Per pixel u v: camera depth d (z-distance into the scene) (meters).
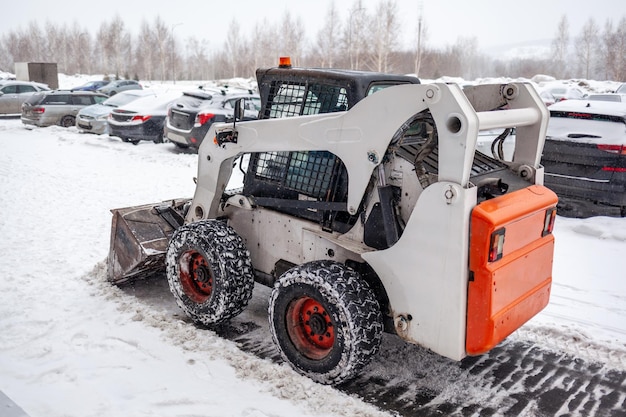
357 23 49.69
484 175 3.91
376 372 4.18
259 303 5.29
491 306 3.39
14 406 3.09
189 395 3.76
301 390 3.82
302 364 3.96
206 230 4.51
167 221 5.41
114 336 4.49
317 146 4.02
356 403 3.70
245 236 4.79
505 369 4.28
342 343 3.70
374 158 3.72
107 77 45.06
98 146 14.33
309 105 4.28
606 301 5.51
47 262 6.04
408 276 3.64
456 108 3.29
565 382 4.13
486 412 3.74
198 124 12.84
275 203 4.43
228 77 72.88
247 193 4.71
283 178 4.43
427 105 3.42
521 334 4.82
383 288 3.93
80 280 5.57
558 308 5.34
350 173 3.86
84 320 4.74
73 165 11.77
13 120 20.27
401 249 3.64
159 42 68.38
